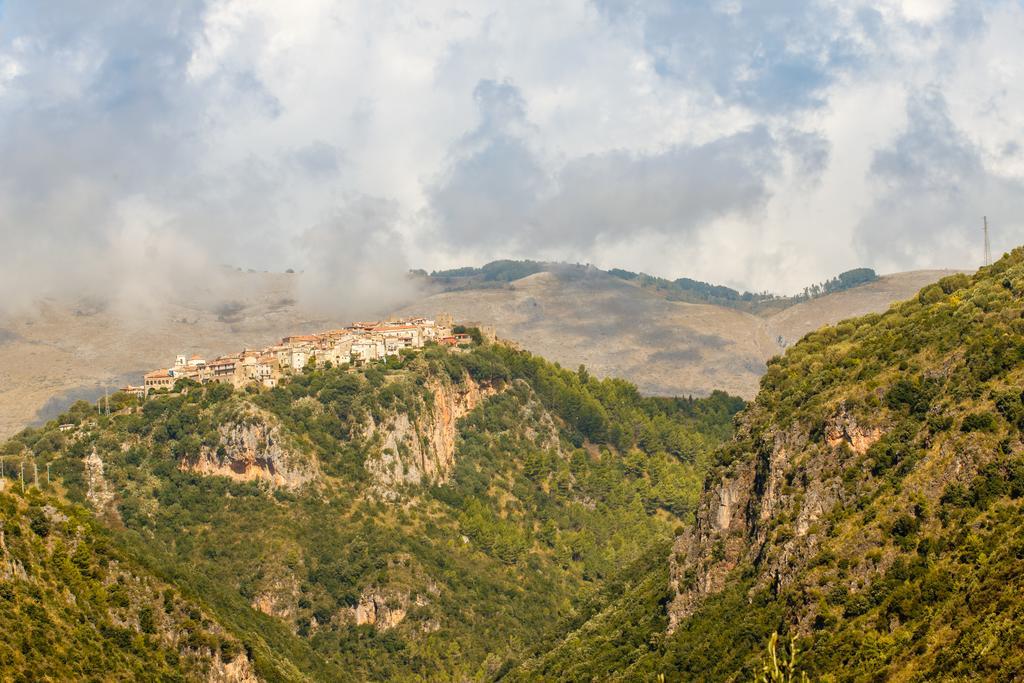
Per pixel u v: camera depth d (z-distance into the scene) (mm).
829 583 186125
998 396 185875
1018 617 153750
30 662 191750
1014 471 177125
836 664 172625
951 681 153000
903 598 173500
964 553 172125
